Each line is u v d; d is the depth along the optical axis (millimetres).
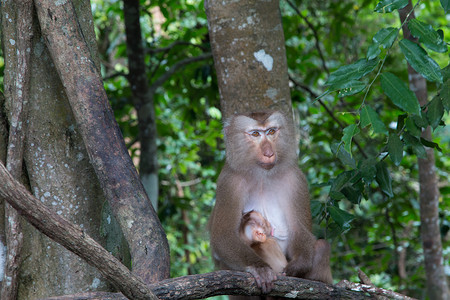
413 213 9523
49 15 4164
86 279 4438
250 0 5883
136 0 8969
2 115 4469
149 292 3209
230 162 5473
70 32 4203
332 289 4457
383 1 4027
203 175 14898
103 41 15055
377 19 12016
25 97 4270
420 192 8133
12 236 4137
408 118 4926
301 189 5418
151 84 10102
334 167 10562
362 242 11859
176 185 14227
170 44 9672
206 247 15180
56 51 4168
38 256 4387
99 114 4199
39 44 4434
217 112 12602
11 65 4449
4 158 4445
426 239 8141
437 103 4820
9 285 4195
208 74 9547
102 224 4551
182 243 15391
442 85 4656
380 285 11938
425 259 8180
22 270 4348
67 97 4500
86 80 4199
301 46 10984
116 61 15320
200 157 12812
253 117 5359
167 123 12586
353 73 4035
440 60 11641
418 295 10219
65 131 4477
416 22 3963
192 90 10141
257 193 5719
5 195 2840
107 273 3100
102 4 14133
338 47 11750
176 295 3701
